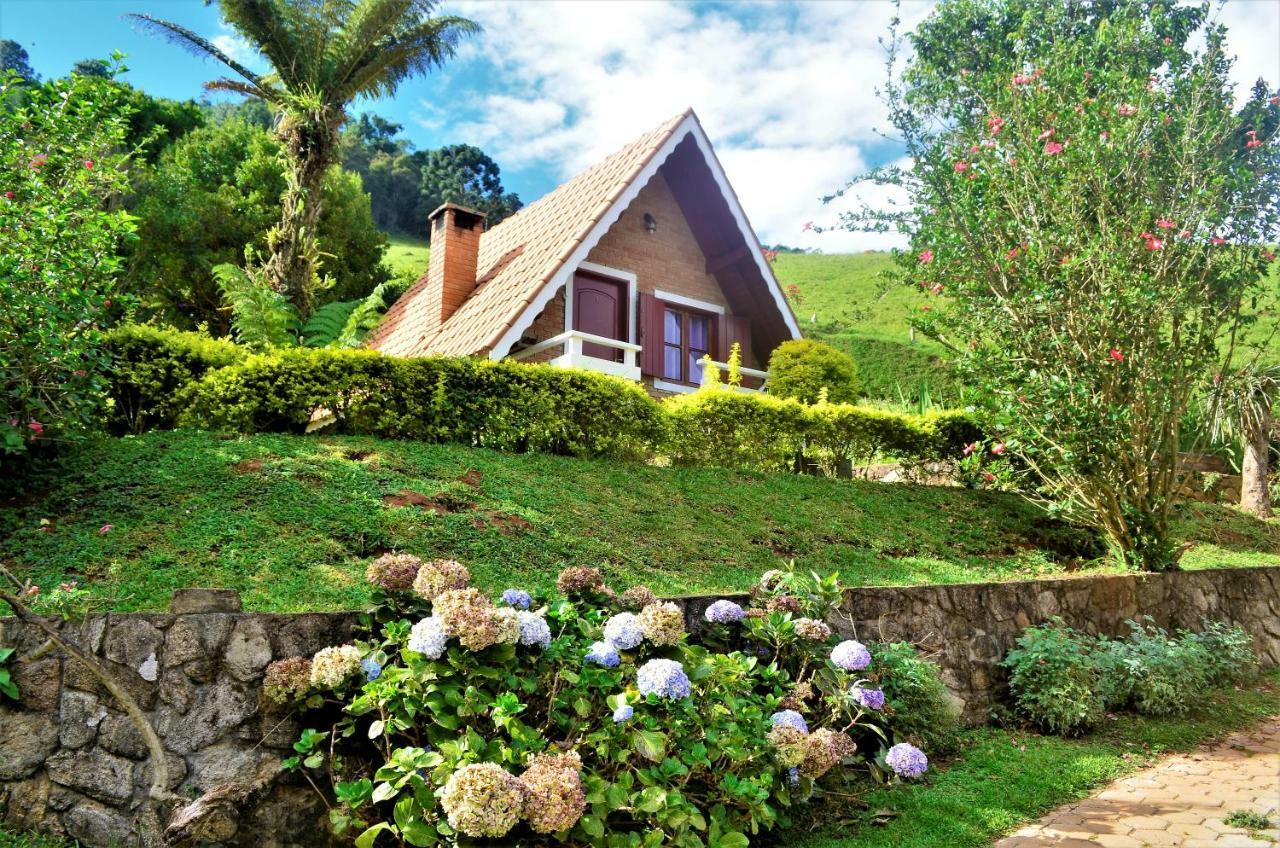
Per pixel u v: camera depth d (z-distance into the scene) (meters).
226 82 16.80
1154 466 9.93
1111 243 9.09
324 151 16.59
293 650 4.48
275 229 16.36
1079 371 9.44
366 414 9.67
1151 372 9.45
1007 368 9.67
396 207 63.22
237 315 15.72
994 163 10.11
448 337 15.07
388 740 4.15
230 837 3.92
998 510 12.56
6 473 6.87
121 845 3.99
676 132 16.05
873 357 32.12
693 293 17.77
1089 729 7.09
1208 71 9.52
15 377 6.67
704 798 4.46
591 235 14.37
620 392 11.25
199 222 23.50
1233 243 9.73
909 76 11.14
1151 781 5.90
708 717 4.59
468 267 16.92
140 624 4.26
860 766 5.81
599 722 4.53
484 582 6.65
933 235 10.52
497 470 9.23
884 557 9.86
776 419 12.58
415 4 16.80
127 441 8.11
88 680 4.20
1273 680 9.30
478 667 4.26
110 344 8.73
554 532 7.97
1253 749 6.76
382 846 4.12
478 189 72.00
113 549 6.03
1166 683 7.57
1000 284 9.98
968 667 7.43
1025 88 10.18
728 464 12.30
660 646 4.79
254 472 7.66
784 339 18.28
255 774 4.15
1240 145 10.20
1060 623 7.98
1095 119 9.48
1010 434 10.03
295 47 16.56
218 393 9.07
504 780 3.56
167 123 30.22
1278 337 14.34
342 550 6.64
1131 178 9.57
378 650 4.43
